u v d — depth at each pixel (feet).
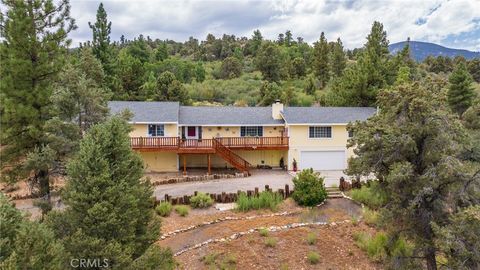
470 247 36.73
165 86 152.05
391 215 43.27
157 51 271.08
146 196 35.86
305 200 70.85
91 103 51.65
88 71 111.86
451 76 144.97
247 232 58.44
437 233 37.50
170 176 94.73
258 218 65.10
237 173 96.84
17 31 48.57
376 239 55.42
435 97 42.39
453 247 36.32
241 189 80.94
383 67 140.77
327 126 104.47
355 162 46.65
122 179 31.01
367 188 73.77
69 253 26.23
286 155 105.81
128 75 146.20
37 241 21.25
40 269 21.18
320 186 72.54
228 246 54.24
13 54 48.88
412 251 46.19
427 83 45.42
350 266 52.08
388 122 45.34
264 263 51.11
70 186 30.27
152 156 102.01
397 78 138.21
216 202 72.84
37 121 49.21
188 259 50.39
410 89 43.01
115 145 32.07
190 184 86.43
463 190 40.50
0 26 49.29
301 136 104.01
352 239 58.49
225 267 48.96
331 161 105.60
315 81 214.48
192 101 164.14
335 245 56.65
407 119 43.68
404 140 41.57
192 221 63.31
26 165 45.75
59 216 30.60
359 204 71.46
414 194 41.27
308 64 260.42
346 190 79.15
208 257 50.29
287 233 58.85
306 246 55.72
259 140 102.73
